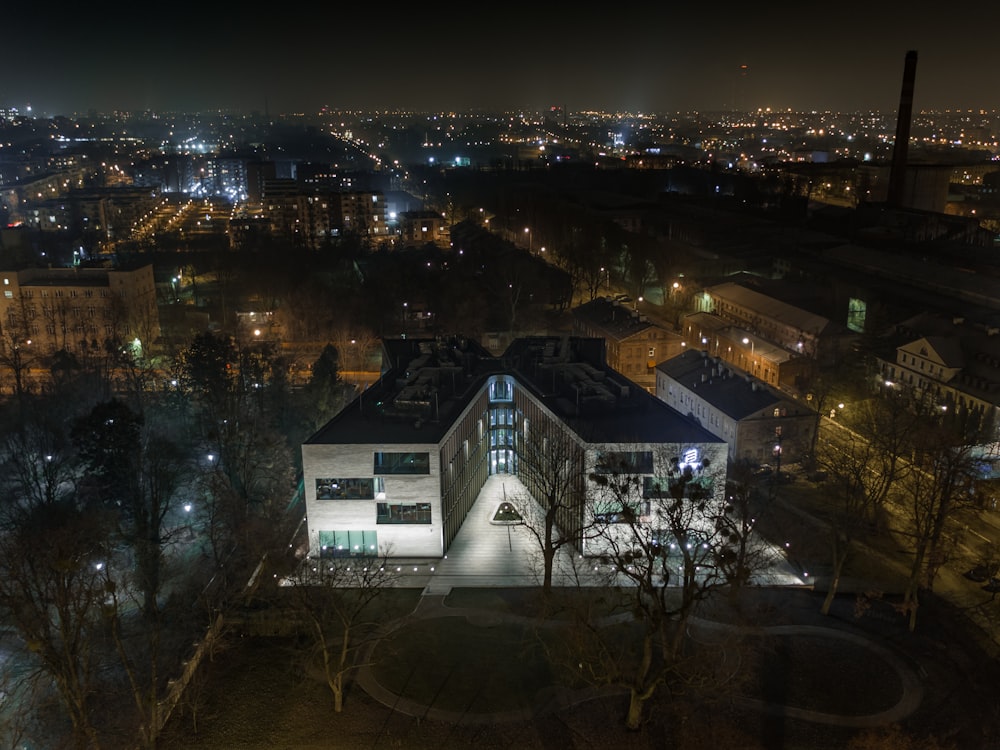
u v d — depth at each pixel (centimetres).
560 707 6462
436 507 8588
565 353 11350
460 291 19088
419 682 6775
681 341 15200
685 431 8794
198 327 18150
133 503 9069
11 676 6981
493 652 7156
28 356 15300
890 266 18925
